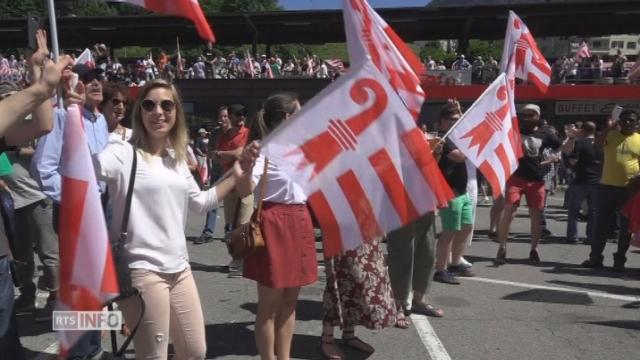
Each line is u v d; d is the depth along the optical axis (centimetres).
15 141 258
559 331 457
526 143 671
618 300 545
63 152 233
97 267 229
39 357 388
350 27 318
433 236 482
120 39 2584
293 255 336
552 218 1097
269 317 340
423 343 427
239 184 308
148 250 260
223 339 429
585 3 2050
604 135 689
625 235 662
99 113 401
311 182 278
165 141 282
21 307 475
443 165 552
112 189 262
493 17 2139
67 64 230
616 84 1831
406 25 2338
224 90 1944
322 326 439
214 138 800
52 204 429
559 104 1845
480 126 483
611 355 410
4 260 244
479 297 545
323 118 278
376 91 285
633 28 2355
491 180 484
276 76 2236
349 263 385
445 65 2473
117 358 258
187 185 281
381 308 386
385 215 287
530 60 609
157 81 276
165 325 262
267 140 272
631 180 629
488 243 827
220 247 777
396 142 289
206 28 317
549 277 630
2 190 277
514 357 403
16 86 396
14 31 2402
